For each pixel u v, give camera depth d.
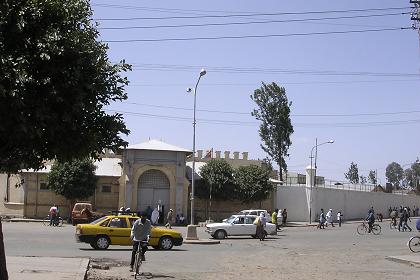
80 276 14.97
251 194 59.12
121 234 26.05
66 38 8.19
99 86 8.69
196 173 61.00
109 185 56.62
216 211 60.25
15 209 54.84
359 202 80.06
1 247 9.55
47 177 53.50
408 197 95.75
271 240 37.31
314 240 37.47
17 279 14.07
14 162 8.72
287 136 74.81
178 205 55.94
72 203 53.22
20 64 7.57
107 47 9.05
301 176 85.50
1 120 7.60
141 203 55.94
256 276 17.91
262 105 75.31
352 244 34.00
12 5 7.95
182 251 26.94
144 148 55.50
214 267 20.45
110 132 9.13
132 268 17.97
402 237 40.88
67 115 8.24
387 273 19.28
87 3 9.00
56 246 26.77
